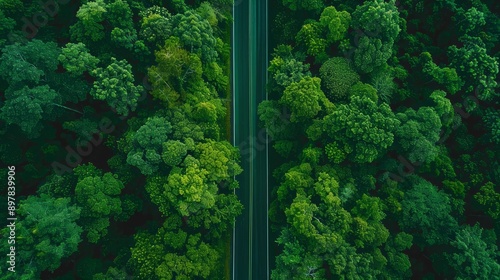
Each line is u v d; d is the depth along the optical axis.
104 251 55.41
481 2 64.06
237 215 58.41
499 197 54.81
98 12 50.84
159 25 52.66
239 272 60.62
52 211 48.25
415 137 53.25
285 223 57.19
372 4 55.25
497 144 59.34
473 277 51.66
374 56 55.47
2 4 52.91
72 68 49.97
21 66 47.88
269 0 64.50
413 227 54.59
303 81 54.16
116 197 52.75
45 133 55.91
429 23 63.06
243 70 63.59
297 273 49.91
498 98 61.19
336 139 53.19
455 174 58.00
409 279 55.81
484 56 57.38
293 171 53.31
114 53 54.16
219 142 55.22
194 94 55.62
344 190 52.66
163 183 52.22
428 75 59.53
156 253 50.75
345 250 50.09
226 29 63.19
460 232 53.62
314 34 57.25
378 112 53.09
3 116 49.22
